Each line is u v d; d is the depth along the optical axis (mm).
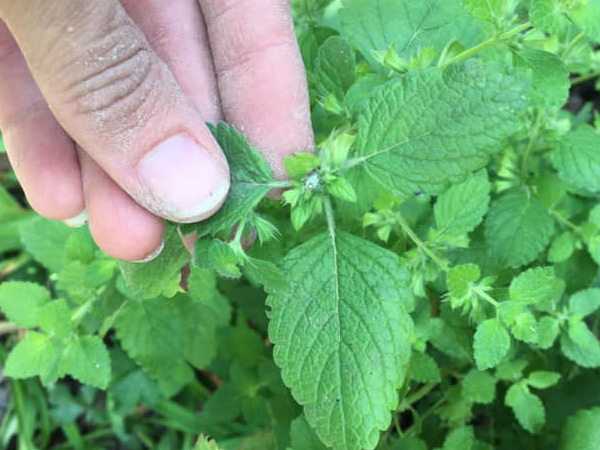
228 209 105
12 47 130
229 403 185
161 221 117
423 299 136
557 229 161
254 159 106
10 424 208
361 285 106
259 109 124
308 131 124
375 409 102
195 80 128
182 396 210
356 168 117
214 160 104
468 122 100
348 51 124
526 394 151
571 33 155
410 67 119
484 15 112
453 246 133
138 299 145
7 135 131
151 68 104
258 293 190
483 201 127
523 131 148
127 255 118
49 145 126
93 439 214
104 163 107
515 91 98
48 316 144
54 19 97
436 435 167
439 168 102
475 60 100
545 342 146
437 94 101
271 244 137
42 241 168
